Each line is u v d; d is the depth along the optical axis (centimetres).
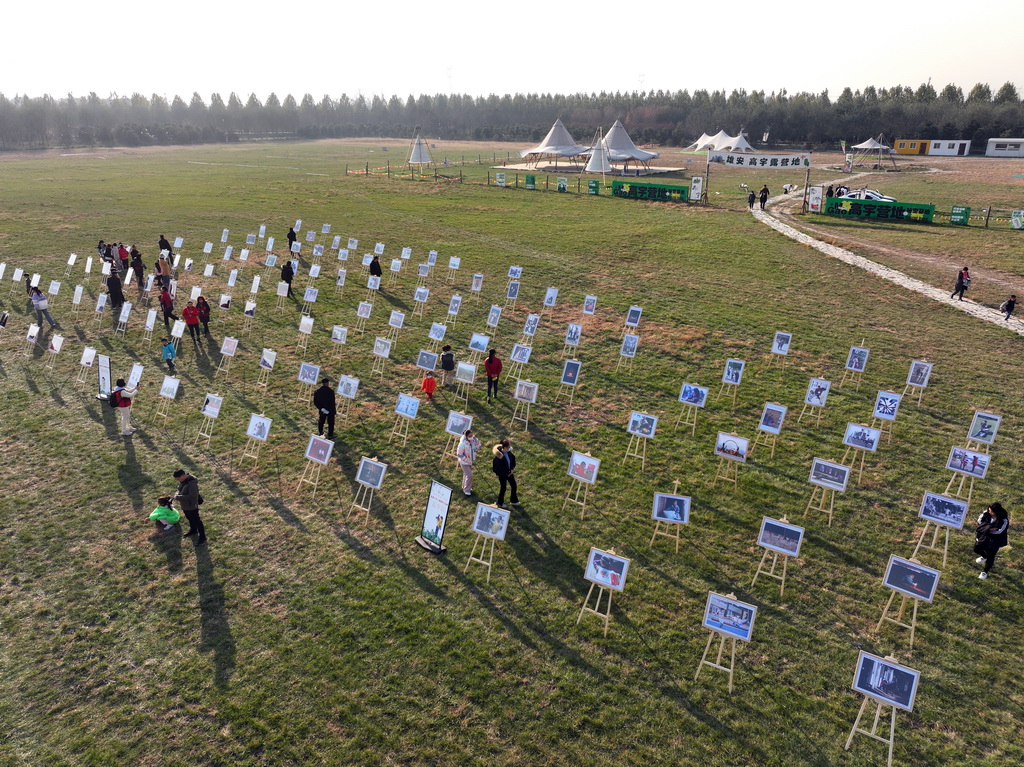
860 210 5609
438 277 3975
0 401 2408
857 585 1513
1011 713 1201
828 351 2862
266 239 4828
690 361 2767
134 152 14612
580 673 1271
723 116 16125
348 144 18375
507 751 1113
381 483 1711
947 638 1366
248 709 1191
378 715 1178
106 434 2183
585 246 4703
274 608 1434
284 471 1972
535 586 1503
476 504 1805
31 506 1794
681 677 1266
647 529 1705
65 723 1168
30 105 17212
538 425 2250
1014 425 2234
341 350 2888
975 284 3784
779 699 1222
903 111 14788
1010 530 1705
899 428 2219
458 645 1333
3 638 1354
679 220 5609
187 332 3089
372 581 1516
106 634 1363
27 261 4172
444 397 2448
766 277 3966
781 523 1484
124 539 1664
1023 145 11088
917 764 1104
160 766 1090
